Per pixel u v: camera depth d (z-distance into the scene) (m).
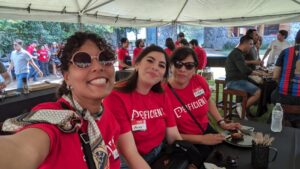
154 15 6.77
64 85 0.88
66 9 4.47
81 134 0.77
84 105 0.89
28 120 0.68
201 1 6.05
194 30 14.04
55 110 0.74
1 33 9.53
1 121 2.76
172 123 1.68
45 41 10.48
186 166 1.40
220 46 13.76
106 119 1.00
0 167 0.54
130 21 6.37
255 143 1.30
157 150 1.56
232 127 1.90
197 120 1.94
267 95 4.02
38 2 3.89
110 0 4.87
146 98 1.55
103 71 0.86
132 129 1.46
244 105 3.17
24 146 0.61
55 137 0.68
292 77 2.53
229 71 4.19
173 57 1.86
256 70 4.65
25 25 10.14
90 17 5.05
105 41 0.90
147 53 1.55
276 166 1.30
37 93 3.48
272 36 11.87
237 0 5.75
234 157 1.42
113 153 0.99
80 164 0.73
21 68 5.27
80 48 0.83
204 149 1.68
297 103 2.53
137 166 1.34
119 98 1.44
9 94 3.24
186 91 1.91
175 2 6.00
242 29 12.88
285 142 1.62
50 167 0.68
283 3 5.52
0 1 3.45
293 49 2.53
